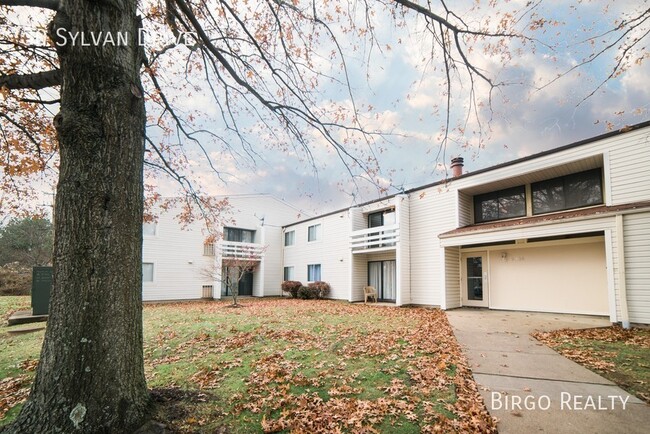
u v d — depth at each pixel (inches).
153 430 105.9
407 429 119.6
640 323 303.7
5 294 827.4
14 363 218.7
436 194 557.0
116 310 104.0
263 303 665.6
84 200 101.5
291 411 134.0
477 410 132.3
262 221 926.4
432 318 400.2
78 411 94.5
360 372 183.3
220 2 178.5
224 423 122.6
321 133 198.1
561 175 445.4
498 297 493.0
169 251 757.3
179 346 255.0
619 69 167.9
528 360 207.3
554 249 439.8
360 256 702.5
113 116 106.2
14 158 235.6
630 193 345.7
